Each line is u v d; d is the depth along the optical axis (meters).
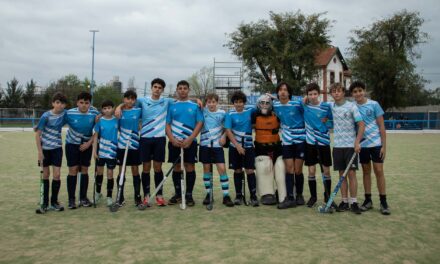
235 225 4.91
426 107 46.62
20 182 8.09
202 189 7.62
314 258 3.74
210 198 5.90
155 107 6.03
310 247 4.06
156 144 6.05
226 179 6.19
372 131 5.67
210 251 3.94
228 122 6.02
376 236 4.45
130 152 6.01
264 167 6.18
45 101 44.88
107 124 6.02
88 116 5.90
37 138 5.65
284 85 6.02
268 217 5.34
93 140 6.04
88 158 6.05
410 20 36.62
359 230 4.69
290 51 33.69
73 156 5.89
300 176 6.14
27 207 5.94
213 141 6.13
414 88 37.19
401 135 27.25
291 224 4.96
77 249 4.02
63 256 3.81
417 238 4.38
